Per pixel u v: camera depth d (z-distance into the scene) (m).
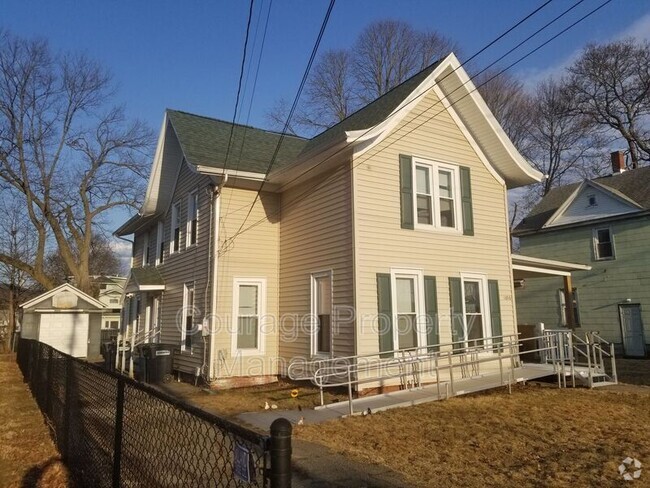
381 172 12.04
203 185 14.60
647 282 21.69
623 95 34.66
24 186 30.34
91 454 5.05
